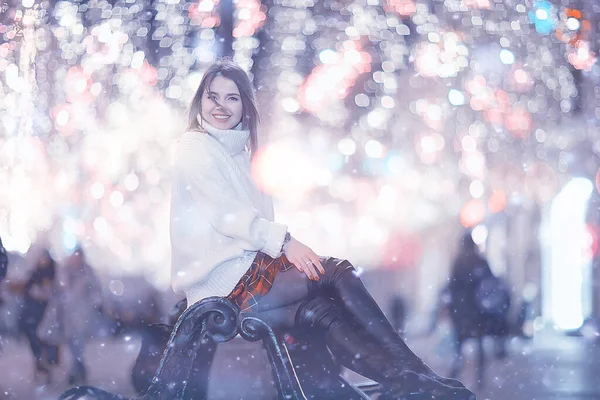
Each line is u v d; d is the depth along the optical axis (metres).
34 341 12.73
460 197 21.33
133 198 21.47
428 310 20.42
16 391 10.76
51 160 20.00
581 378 11.84
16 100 17.06
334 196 22.58
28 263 18.97
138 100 18.41
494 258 20.25
